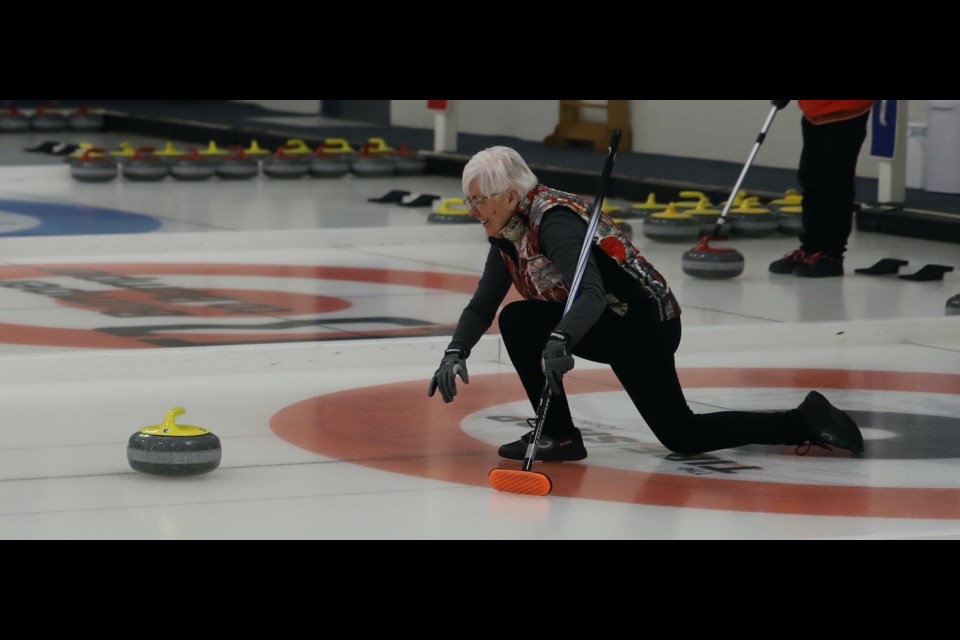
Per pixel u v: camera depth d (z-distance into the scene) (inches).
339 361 780.0
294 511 511.2
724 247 1167.6
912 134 1560.0
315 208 1486.2
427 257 1213.7
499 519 502.9
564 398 583.5
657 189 1561.3
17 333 837.8
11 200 1523.1
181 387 725.3
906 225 1337.4
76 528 487.8
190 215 1411.2
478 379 753.6
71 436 621.6
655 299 555.5
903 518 508.4
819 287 1053.2
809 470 577.9
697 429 580.1
